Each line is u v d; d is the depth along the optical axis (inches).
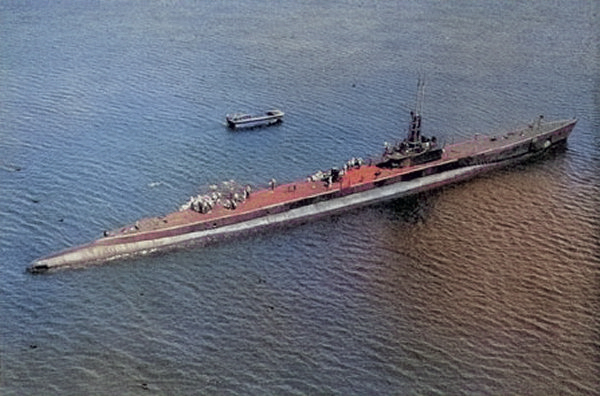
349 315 4286.4
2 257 4852.4
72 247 4960.6
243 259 4945.9
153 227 5152.6
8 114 7071.9
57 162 6156.5
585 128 7091.5
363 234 5290.4
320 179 5935.0
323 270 4778.5
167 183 5900.6
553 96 7751.0
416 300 4424.2
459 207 5684.1
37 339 4079.7
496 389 3742.6
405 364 3902.6
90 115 7106.3
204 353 3973.9
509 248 5009.8
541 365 3902.6
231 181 5974.4
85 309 4352.9
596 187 5949.8
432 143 6279.5
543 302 4394.7
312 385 3757.4
